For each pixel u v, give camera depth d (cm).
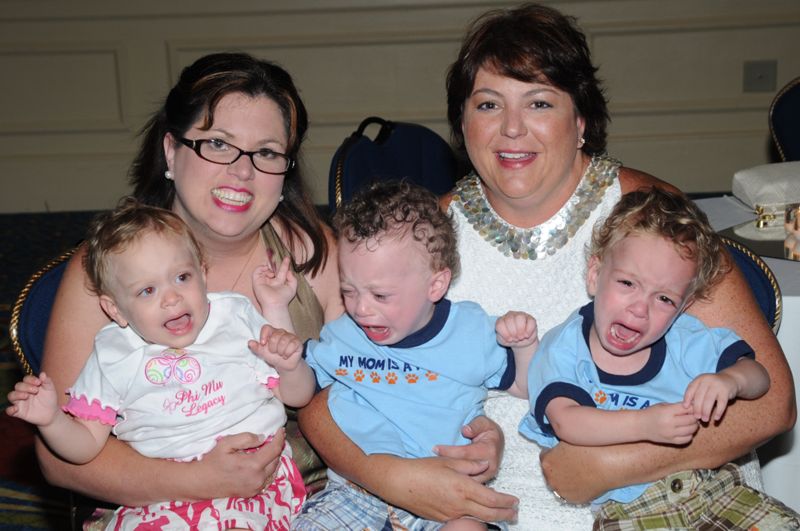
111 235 191
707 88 618
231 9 623
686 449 189
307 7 622
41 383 181
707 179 635
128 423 195
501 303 220
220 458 189
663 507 191
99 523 203
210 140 202
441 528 194
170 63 634
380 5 618
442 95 631
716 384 177
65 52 635
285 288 212
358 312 199
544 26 201
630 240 187
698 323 198
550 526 207
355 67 630
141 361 196
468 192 227
